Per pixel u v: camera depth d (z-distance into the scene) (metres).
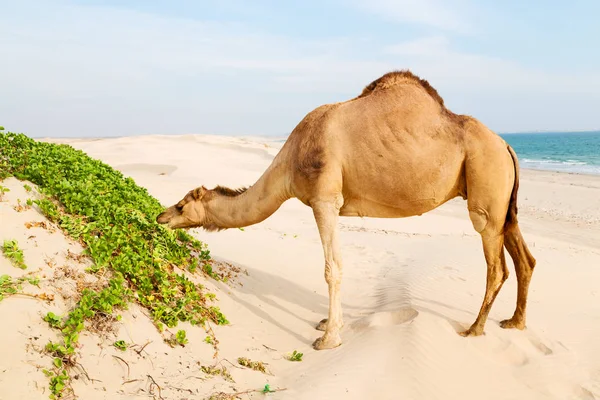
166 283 6.27
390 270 10.88
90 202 6.62
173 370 5.09
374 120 6.42
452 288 9.35
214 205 7.35
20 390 4.04
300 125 6.89
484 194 6.44
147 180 22.98
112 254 6.25
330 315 6.60
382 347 6.23
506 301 8.84
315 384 5.29
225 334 6.36
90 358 4.69
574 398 5.75
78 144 44.97
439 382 5.63
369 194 6.61
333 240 6.55
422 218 19.42
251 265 10.17
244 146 49.28
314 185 6.50
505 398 5.61
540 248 14.22
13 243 5.17
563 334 7.38
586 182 38.06
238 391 5.01
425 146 6.33
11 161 6.82
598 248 16.06
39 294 4.95
